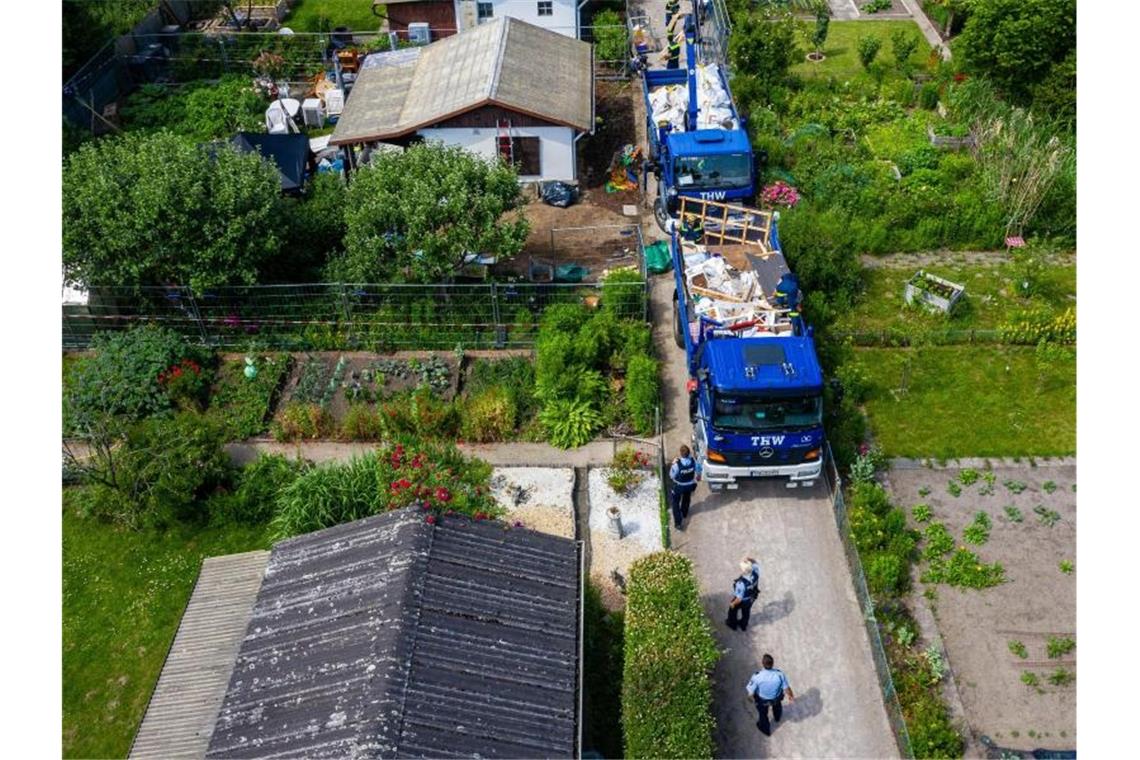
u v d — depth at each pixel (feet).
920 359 71.31
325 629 43.62
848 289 76.23
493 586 45.44
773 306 64.34
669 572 50.72
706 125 84.53
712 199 79.97
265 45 114.42
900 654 51.67
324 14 126.93
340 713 39.81
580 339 68.80
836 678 50.65
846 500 60.44
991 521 59.11
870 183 87.30
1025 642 52.24
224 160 73.77
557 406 66.54
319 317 75.31
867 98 104.27
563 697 41.93
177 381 68.39
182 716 44.60
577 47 102.06
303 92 108.78
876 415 66.95
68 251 69.62
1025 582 55.36
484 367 71.36
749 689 46.47
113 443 65.67
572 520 59.62
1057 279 78.59
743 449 57.72
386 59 101.91
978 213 82.33
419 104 91.56
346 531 48.34
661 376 70.95
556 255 83.35
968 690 50.06
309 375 71.61
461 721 39.99
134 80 111.86
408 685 40.65
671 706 44.06
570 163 91.04
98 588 57.77
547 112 87.81
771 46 103.24
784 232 76.28
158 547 60.08
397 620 42.75
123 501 60.49
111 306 75.36
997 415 66.54
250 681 42.42
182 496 59.72
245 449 66.69
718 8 116.37
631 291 73.46
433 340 73.72
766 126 96.89
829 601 54.70
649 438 65.82
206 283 70.74
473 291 75.10
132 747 43.73
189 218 70.28
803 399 56.75
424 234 70.59
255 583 49.98
